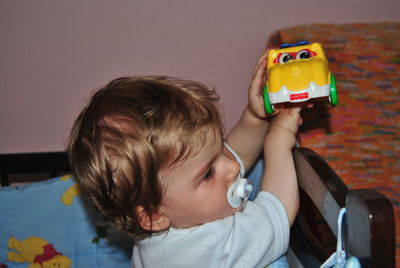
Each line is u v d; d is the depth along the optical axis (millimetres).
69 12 1237
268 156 730
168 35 1283
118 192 661
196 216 681
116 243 972
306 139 1027
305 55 678
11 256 971
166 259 708
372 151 1014
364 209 448
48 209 963
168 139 632
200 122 648
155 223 691
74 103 1294
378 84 1089
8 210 955
